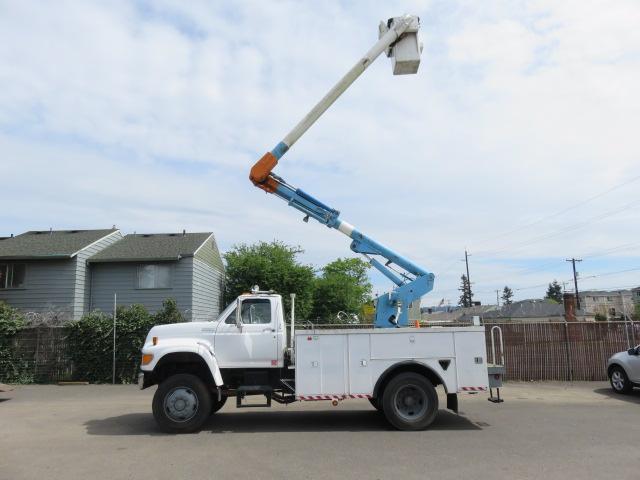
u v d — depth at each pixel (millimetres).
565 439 8102
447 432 8727
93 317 16609
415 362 9211
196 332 9453
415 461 6801
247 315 9547
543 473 6215
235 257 27391
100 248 23188
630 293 99500
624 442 7871
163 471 6371
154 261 22078
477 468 6445
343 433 8695
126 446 7750
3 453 7324
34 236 24219
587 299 100062
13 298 21156
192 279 22141
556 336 16312
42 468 6523
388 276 10867
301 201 10898
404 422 8859
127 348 16312
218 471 6363
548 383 15586
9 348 16281
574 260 60438
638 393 13492
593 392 13719
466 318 59500
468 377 9242
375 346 9266
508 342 16266
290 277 26047
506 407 11336
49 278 21234
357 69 10516
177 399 8836
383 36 10555
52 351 16406
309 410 11195
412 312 10977
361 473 6254
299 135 10750
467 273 73312
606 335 16266
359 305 36625
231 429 9094
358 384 9164
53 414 10711
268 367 9414
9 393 14008
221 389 9344
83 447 7691
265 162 10664
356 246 10914
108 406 11781
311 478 6051
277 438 8305
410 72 10719
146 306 21969
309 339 9242
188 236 25031
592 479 5961
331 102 10727
